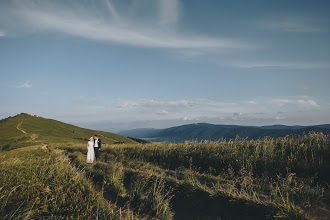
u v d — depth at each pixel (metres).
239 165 7.55
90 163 11.00
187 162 9.62
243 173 6.48
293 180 5.46
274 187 5.57
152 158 11.84
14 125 67.56
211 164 8.52
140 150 13.98
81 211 4.02
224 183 6.29
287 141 9.27
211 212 4.80
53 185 5.58
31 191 4.89
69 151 21.42
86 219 3.73
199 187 5.48
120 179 7.15
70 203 4.45
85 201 4.53
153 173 7.44
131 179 7.14
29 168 7.59
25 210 3.87
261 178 6.38
